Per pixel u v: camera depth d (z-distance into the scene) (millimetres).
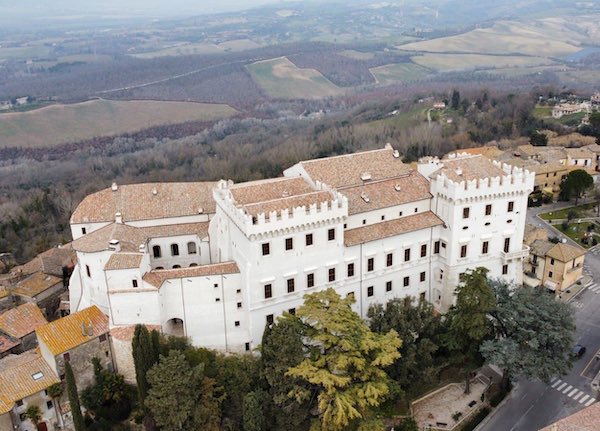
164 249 98812
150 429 76250
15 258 143000
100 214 99125
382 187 95312
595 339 99562
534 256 117125
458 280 96125
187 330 86188
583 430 58688
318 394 78062
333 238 86625
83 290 92375
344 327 75188
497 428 81000
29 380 77875
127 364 82562
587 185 151500
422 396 86812
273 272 83812
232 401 78375
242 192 90188
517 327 84312
